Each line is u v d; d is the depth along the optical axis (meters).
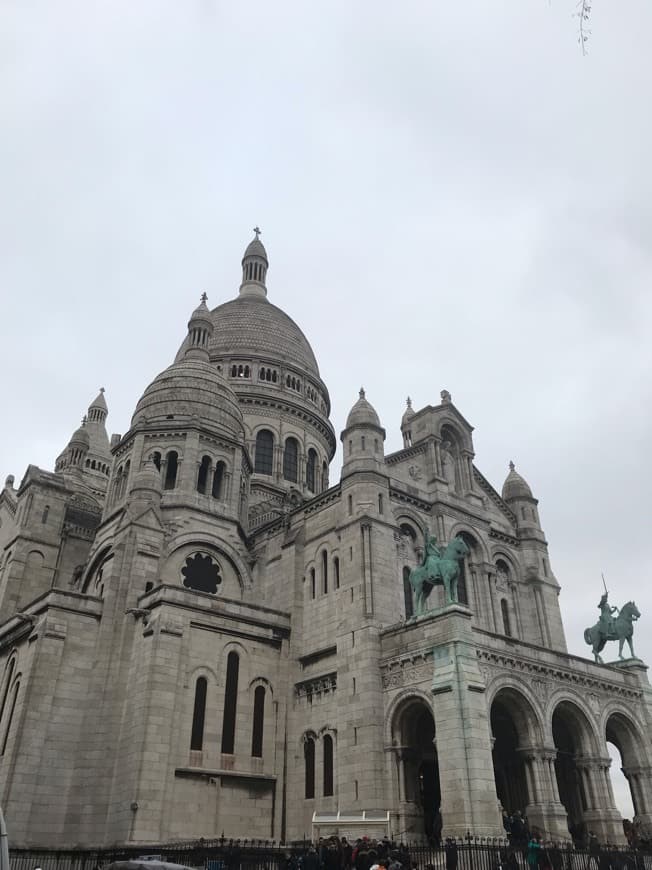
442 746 35.69
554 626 54.50
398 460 51.62
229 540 55.25
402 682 39.72
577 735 42.59
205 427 57.88
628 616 49.25
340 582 45.94
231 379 78.56
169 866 20.67
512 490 60.00
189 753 40.56
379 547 45.47
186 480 55.19
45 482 59.00
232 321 84.81
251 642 46.28
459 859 31.02
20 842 37.41
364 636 42.25
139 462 55.50
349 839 37.31
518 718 39.88
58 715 41.16
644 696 46.97
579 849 33.69
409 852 31.36
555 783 38.50
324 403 86.69
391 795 37.94
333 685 44.12
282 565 52.00
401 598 45.41
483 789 33.88
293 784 43.94
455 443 57.19
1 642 48.09
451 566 40.03
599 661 48.75
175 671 41.66
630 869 34.12
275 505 67.06
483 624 50.31
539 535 57.91
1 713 44.22
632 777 45.16
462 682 36.12
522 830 34.56
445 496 52.50
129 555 47.72
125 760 39.72
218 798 40.59
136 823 36.75
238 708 43.81
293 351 84.31
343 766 40.38
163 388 60.44
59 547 58.06
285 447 77.00
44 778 39.41
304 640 47.97
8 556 57.38
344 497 48.16
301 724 45.44
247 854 32.97
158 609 43.09
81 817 39.00
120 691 42.44
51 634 42.59
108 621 44.50
